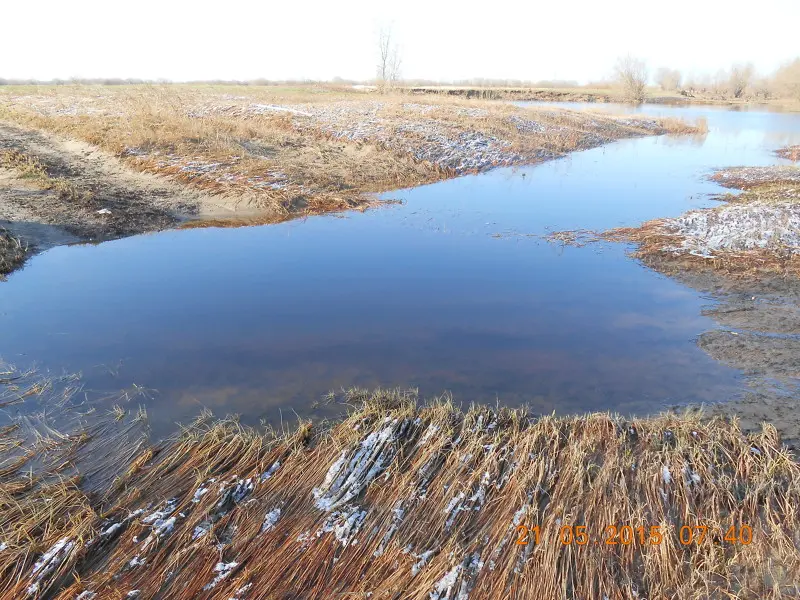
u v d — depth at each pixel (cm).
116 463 542
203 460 542
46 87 4225
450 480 514
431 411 621
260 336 816
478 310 908
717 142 3089
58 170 1667
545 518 468
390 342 801
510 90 5769
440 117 2778
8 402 636
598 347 779
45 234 1227
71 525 457
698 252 1110
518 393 674
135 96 2873
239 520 471
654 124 3662
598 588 416
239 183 1628
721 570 427
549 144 2669
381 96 3831
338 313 899
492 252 1199
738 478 513
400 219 1462
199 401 651
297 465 537
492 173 2100
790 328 798
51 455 550
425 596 402
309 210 1523
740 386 672
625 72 5559
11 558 420
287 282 1035
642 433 578
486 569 427
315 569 426
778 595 404
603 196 1720
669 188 1842
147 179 1662
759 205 1384
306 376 709
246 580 416
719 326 824
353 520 466
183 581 414
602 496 488
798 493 484
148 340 800
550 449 554
